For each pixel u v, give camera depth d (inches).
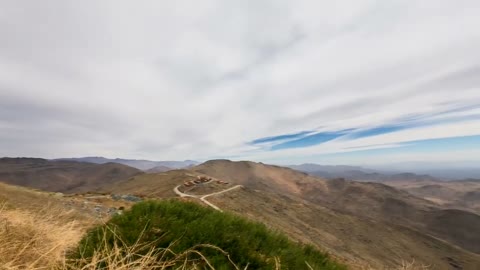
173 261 165.6
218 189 6998.0
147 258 159.8
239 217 265.9
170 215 230.1
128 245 183.3
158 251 184.4
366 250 6402.6
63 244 164.7
